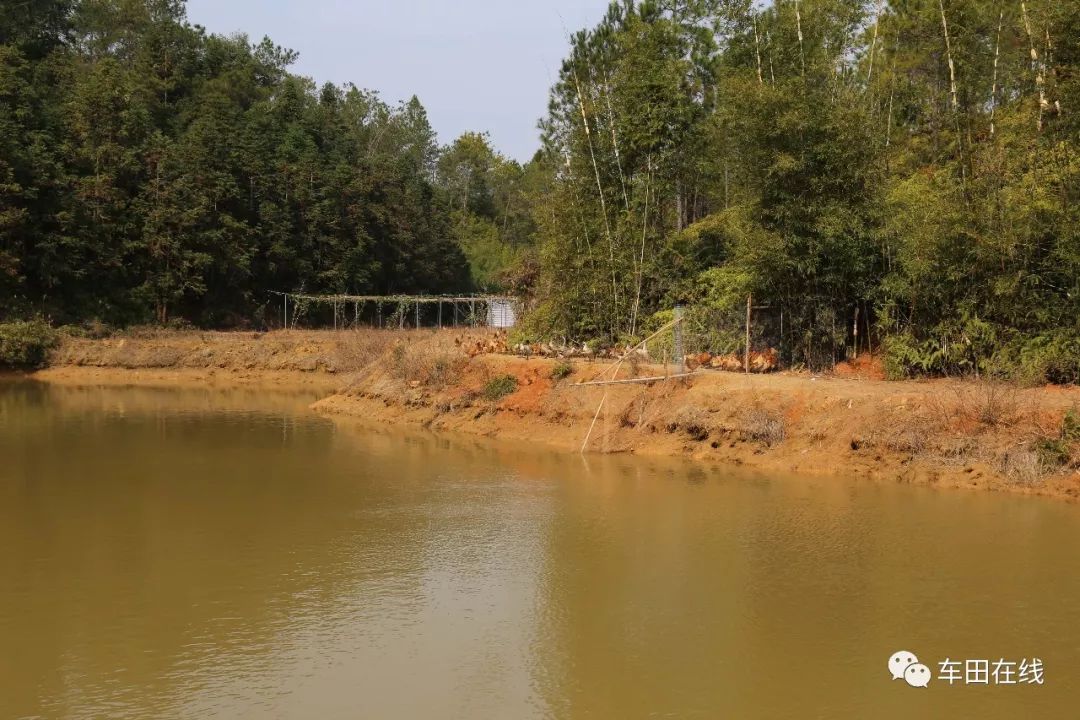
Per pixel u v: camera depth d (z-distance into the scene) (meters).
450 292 79.56
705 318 25.72
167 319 53.88
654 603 11.53
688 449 20.91
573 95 30.31
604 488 17.97
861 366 22.98
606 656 9.98
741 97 22.97
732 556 13.34
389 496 17.66
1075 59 20.30
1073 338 19.06
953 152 24.81
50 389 38.84
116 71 56.28
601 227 28.67
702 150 28.92
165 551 13.98
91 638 10.52
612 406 22.98
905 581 12.12
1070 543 13.55
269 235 60.00
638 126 27.81
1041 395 18.00
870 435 18.42
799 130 22.30
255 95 77.81
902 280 21.72
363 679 9.45
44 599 11.80
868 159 23.20
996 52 23.16
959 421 17.84
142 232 53.09
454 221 93.06
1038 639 10.27
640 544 14.05
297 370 44.50
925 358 21.28
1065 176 19.05
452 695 9.08
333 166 67.25
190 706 8.85
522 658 9.95
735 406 20.77
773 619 10.94
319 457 22.00
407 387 29.28
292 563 13.38
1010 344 20.06
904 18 28.58
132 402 34.47
